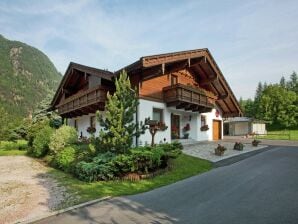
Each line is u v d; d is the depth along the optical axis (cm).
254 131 4409
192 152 1661
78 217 658
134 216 646
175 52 1739
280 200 692
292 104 5684
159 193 835
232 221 573
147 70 1748
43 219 656
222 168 1189
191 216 620
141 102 1780
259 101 6544
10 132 2928
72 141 1557
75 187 958
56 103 2978
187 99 1955
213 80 2325
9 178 1180
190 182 953
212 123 2606
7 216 687
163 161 1155
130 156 1044
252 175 1000
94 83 2072
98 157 1103
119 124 1111
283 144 2259
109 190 895
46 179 1132
